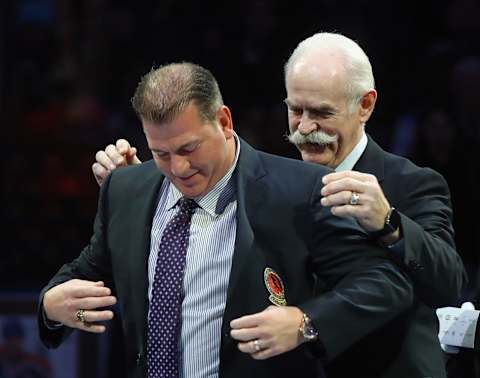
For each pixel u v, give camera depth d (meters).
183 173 6.48
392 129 16.30
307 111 7.59
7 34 18.86
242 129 15.51
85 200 15.20
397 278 6.65
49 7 19.17
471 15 17.31
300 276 6.76
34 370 12.42
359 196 6.49
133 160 8.06
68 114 17.23
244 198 6.85
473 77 15.20
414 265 6.74
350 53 7.64
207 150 6.50
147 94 6.42
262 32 17.22
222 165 6.81
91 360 12.30
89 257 7.39
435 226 7.28
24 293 13.30
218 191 6.89
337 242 6.71
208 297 6.76
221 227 6.85
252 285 6.67
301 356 6.79
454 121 14.84
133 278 6.97
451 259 7.00
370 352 7.22
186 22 17.73
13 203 15.14
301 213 6.80
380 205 6.56
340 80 7.54
